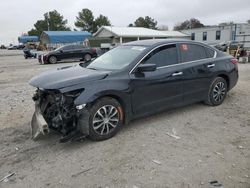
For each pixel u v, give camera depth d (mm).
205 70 5867
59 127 4340
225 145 4320
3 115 6098
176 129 4965
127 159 3904
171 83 5277
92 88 4316
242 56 18109
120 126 4727
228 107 6242
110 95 4551
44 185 3389
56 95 4363
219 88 6285
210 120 5410
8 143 4602
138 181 3375
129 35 41719
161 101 5211
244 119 5465
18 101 7379
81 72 4762
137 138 4598
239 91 7887
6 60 28172
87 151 4191
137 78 4801
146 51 5062
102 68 5078
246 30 40188
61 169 3721
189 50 5746
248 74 11648
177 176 3461
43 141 4633
